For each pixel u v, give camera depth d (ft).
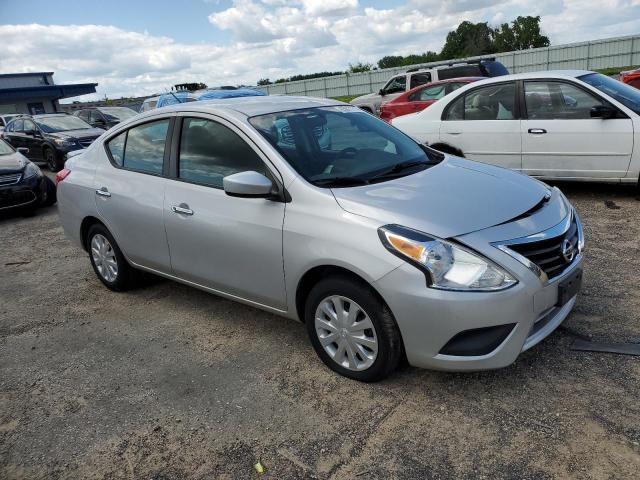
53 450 9.55
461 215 9.65
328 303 10.55
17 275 19.47
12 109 139.85
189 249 12.93
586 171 21.38
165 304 15.42
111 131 15.88
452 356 9.22
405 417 9.45
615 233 17.61
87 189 15.76
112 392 11.18
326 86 123.03
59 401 11.04
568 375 10.12
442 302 8.90
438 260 8.96
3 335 14.44
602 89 21.08
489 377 10.30
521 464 8.14
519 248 9.28
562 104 21.63
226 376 11.35
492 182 11.37
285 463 8.69
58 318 15.21
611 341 11.07
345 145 12.56
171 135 13.61
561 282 9.73
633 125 20.04
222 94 45.06
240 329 13.43
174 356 12.42
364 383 10.50
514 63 109.50
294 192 10.79
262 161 11.49
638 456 8.04
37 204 30.07
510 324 9.04
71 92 145.79
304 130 12.42
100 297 16.44
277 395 10.48
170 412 10.30
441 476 8.09
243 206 11.54
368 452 8.73
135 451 9.32
